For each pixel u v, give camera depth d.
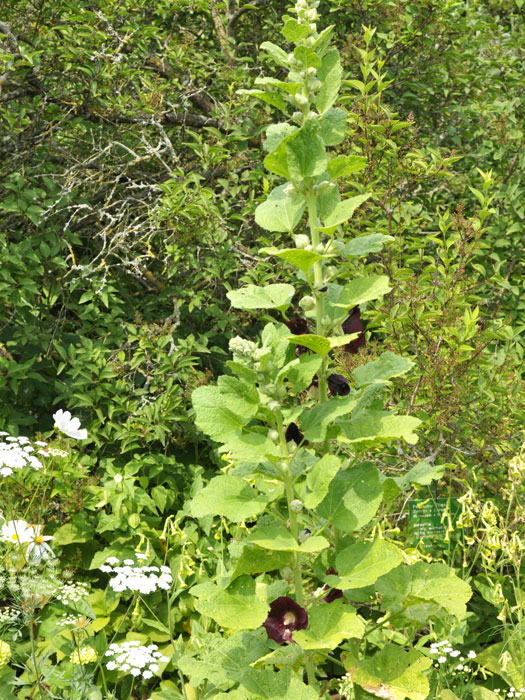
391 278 3.53
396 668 1.76
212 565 3.31
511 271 4.36
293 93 1.74
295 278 4.12
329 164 1.74
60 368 3.85
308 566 2.11
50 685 2.73
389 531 2.79
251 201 4.25
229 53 4.84
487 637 3.27
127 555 3.39
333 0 4.79
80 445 3.89
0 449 2.96
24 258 3.95
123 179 4.67
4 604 3.12
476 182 4.69
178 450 4.33
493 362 3.54
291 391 1.71
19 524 2.76
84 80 4.19
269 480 1.83
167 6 4.78
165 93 4.60
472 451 3.39
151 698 2.78
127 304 4.60
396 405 3.41
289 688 1.65
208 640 1.92
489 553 2.84
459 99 5.34
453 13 5.03
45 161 4.50
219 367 4.59
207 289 4.61
